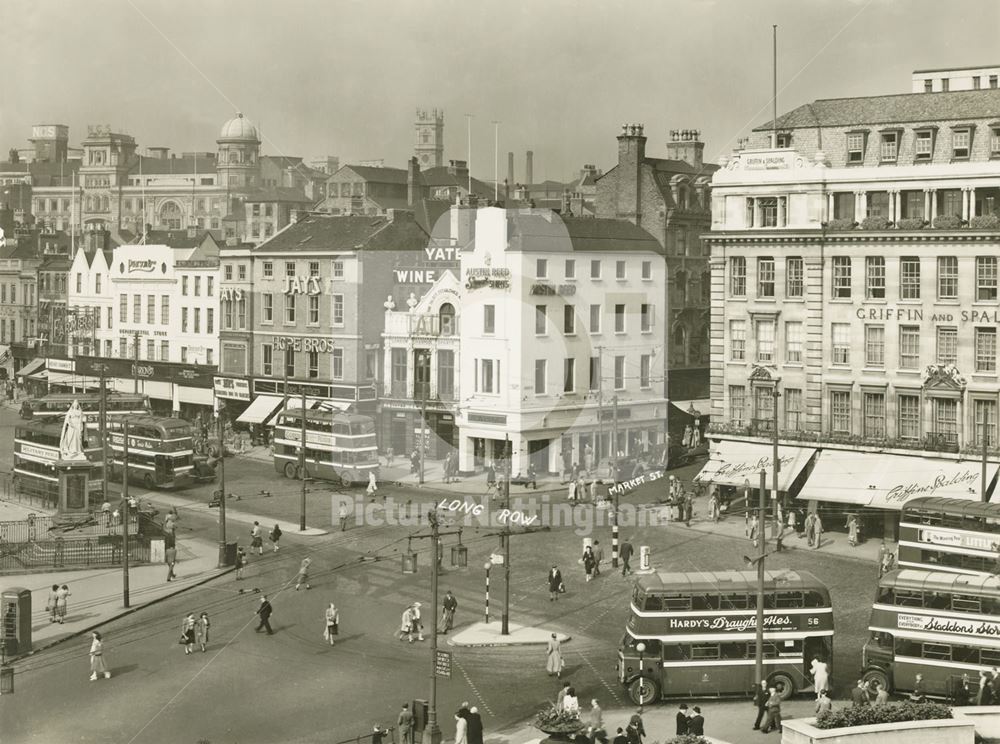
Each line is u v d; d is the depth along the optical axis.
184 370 118.06
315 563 68.56
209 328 117.50
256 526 70.62
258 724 45.72
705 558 67.25
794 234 76.38
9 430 117.06
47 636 57.03
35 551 71.19
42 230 153.62
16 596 55.09
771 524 69.94
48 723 46.31
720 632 47.12
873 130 76.62
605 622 57.22
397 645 54.81
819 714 39.53
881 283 73.88
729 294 79.62
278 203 132.62
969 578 46.66
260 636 56.25
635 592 48.19
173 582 65.56
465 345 90.44
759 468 75.62
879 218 73.69
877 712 39.50
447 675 42.78
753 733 43.19
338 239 105.00
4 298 146.62
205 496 87.00
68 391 130.62
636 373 95.50
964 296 70.75
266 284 110.56
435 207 118.75
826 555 67.75
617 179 103.12
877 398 74.31
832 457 74.38
